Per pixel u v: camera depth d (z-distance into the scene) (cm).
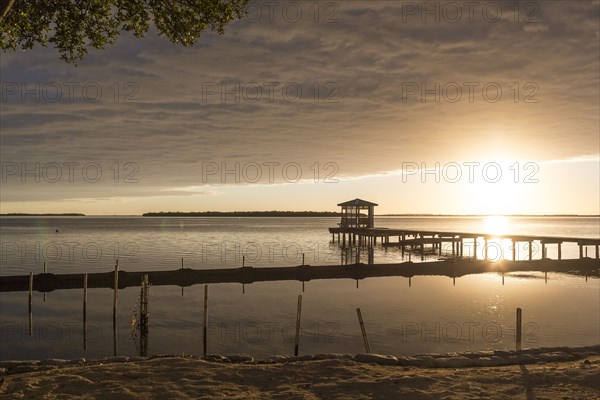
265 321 2523
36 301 3206
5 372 1091
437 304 2955
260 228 16650
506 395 922
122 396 890
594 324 2347
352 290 3559
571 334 2148
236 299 3216
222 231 13688
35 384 952
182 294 3403
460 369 1126
